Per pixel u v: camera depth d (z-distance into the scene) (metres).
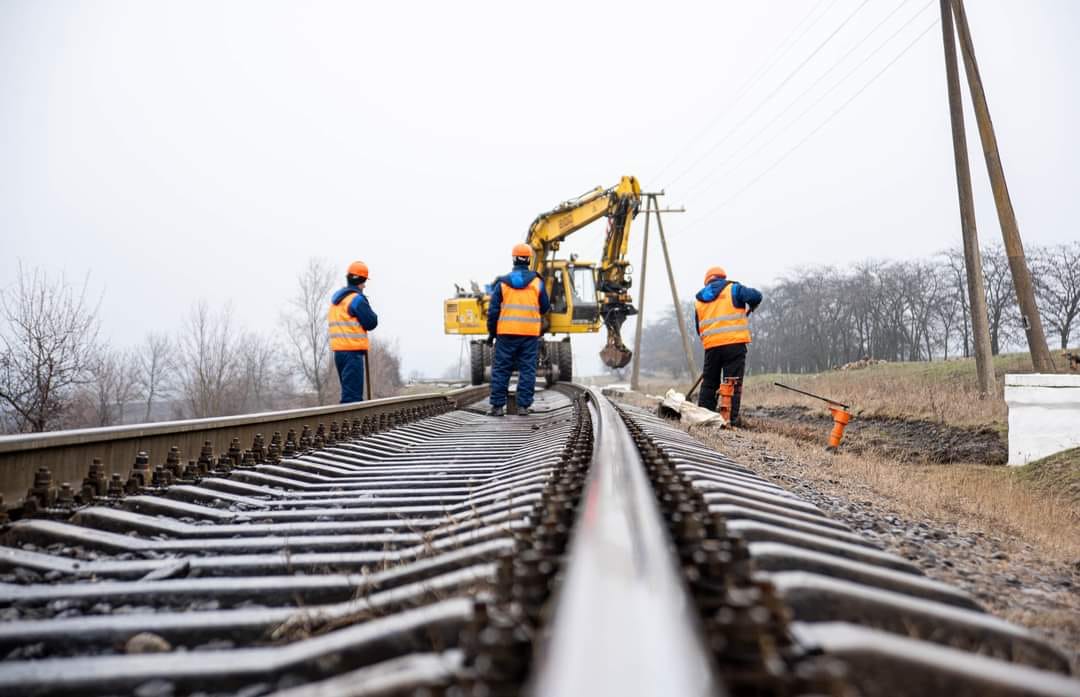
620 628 1.18
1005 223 15.68
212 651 2.22
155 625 2.40
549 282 21.98
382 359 64.25
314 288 48.00
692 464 5.20
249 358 46.59
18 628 2.35
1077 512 7.82
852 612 2.06
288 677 1.94
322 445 7.73
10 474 4.11
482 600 1.60
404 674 1.54
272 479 5.63
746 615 1.37
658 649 1.10
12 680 1.90
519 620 1.63
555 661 1.11
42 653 2.30
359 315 12.00
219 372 40.84
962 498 7.34
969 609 2.51
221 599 2.78
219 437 6.46
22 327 18.72
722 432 10.60
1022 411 11.08
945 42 17.31
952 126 17.30
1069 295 50.66
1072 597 3.66
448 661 1.62
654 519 1.95
